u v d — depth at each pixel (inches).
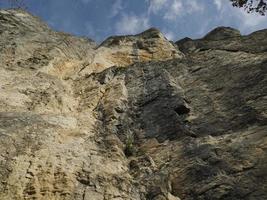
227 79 906.7
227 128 766.5
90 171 665.6
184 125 805.9
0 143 681.6
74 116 859.4
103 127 834.8
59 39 1219.2
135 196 637.3
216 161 682.2
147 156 738.8
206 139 755.4
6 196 594.2
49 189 618.2
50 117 818.8
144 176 686.5
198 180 660.7
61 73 1067.9
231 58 996.6
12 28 1186.0
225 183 633.6
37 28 1275.8
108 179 655.8
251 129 738.2
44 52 1098.7
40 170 649.0
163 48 1309.1
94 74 1063.6
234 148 698.8
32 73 992.2
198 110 847.1
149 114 868.6
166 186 661.9
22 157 668.7
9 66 995.3
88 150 731.4
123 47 1305.4
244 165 657.0
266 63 896.3
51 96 904.9
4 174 626.5
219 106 832.3
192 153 719.1
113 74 1055.0
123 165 719.1
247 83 862.5
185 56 1194.6
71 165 671.8
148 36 1353.3
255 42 1051.3
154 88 943.7
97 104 931.3
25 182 623.2
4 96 855.1
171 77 983.0
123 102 910.4
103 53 1256.2
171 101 879.1
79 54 1200.8
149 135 811.4
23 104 849.5
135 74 1031.0
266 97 798.5
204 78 948.0
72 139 758.5
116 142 775.1
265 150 667.4
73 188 625.3
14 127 737.0
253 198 600.4
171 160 724.7
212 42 1126.4
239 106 806.5
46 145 713.0
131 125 853.8
